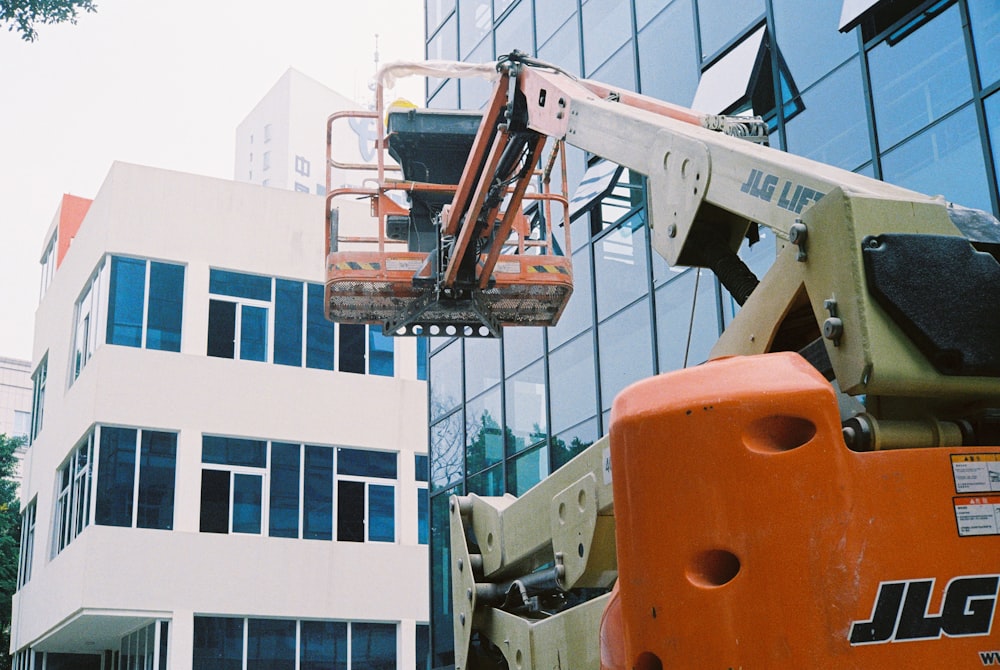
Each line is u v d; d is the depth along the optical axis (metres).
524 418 17.22
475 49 20.12
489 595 4.87
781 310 3.04
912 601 2.26
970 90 10.30
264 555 24.30
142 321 24.36
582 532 4.06
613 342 15.02
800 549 2.25
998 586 2.31
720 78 13.44
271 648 24.16
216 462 24.39
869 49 11.45
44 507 27.34
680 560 2.33
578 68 16.77
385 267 9.21
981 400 2.59
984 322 2.53
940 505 2.32
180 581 23.30
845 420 2.53
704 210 3.88
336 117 9.85
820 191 3.01
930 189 10.66
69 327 27.03
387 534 25.98
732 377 2.40
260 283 25.81
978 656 2.25
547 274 9.45
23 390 77.69
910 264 2.54
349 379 26.17
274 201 26.22
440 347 20.31
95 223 25.59
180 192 25.27
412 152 9.92
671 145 4.05
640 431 2.42
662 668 2.34
